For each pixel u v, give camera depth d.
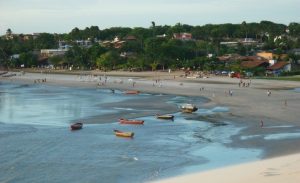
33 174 52.94
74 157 60.38
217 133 75.25
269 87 145.00
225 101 115.31
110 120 89.38
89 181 50.31
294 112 95.38
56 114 97.94
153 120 89.38
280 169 51.72
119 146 66.56
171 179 49.66
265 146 64.69
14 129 79.81
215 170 52.50
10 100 125.19
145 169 54.28
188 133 75.88
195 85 156.00
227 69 198.00
